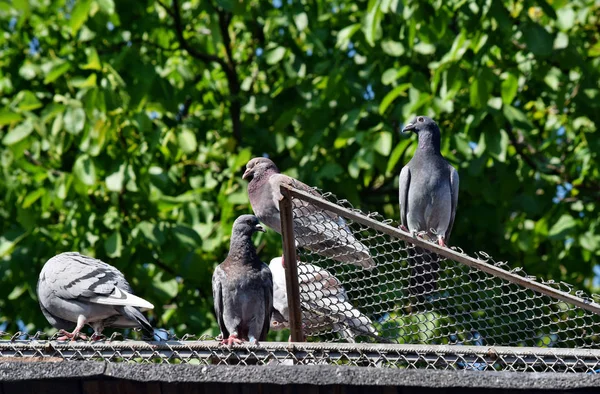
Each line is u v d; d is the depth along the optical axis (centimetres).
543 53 1213
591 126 1435
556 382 557
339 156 1427
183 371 566
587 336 680
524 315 750
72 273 859
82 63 1425
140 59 1347
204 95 1579
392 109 1390
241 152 1316
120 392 602
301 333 723
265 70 1520
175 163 1466
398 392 589
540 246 1541
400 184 1111
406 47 1355
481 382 559
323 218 750
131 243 1313
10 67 1523
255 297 913
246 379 562
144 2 1443
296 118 1429
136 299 840
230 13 1533
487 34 1259
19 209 1327
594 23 1559
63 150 1327
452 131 1346
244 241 931
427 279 755
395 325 785
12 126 1390
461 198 1487
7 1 1482
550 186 1455
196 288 1445
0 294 1396
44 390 592
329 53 1481
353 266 793
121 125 1364
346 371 562
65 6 1547
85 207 1366
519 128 1272
